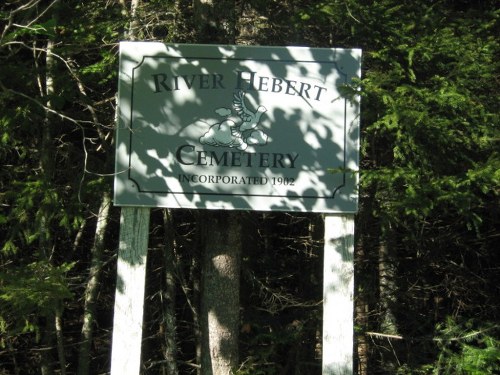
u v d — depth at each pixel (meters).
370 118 4.55
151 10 5.15
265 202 4.12
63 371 5.34
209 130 4.16
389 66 4.76
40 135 5.18
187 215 5.87
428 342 5.30
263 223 5.94
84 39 4.72
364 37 4.78
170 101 4.17
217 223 4.79
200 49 4.20
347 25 4.77
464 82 4.48
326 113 4.16
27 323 4.36
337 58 4.19
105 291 5.89
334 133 4.15
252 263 5.81
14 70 4.67
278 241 6.11
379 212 4.72
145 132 4.15
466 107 4.38
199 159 4.14
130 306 4.15
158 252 5.83
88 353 5.40
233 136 4.15
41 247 4.91
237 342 4.82
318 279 5.78
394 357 5.70
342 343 4.13
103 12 5.01
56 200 4.59
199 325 5.66
